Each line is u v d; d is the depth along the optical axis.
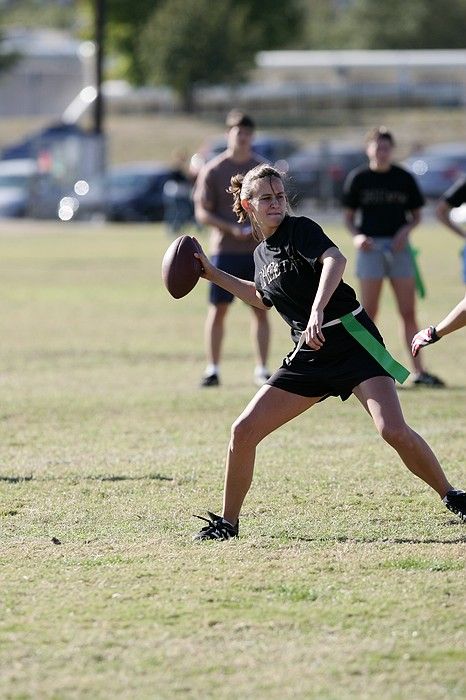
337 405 34.16
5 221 136.38
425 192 134.75
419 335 20.69
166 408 33.50
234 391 36.09
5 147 198.75
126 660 15.25
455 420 31.38
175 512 22.58
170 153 188.12
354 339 19.72
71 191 138.25
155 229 121.38
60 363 41.88
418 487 24.41
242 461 20.30
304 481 24.95
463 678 14.66
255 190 19.52
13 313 56.66
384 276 37.12
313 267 19.27
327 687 14.41
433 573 18.62
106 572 18.77
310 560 19.31
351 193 37.19
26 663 15.17
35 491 24.23
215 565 19.06
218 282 20.47
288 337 48.81
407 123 198.75
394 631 16.17
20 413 32.81
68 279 73.25
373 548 20.02
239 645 15.72
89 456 27.53
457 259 82.06
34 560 19.45
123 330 50.72
